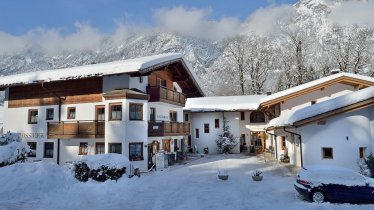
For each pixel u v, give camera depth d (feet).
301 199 41.06
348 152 58.59
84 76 73.56
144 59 78.59
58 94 81.71
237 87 194.18
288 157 81.15
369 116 59.06
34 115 85.25
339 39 178.91
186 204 39.24
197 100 134.51
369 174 50.47
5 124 88.17
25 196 42.32
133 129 70.69
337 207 36.42
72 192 45.70
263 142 119.55
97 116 76.48
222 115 121.70
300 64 164.76
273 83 190.39
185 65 93.86
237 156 103.60
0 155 55.16
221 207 37.52
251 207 37.27
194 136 124.36
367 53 161.68
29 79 81.10
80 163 54.75
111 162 54.54
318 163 60.85
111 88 75.51
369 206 36.83
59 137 76.13
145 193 46.16
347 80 82.28
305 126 62.90
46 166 50.62
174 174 64.75
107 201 41.19
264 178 58.49
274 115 101.55
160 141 85.51
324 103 63.41
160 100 79.00
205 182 54.90
